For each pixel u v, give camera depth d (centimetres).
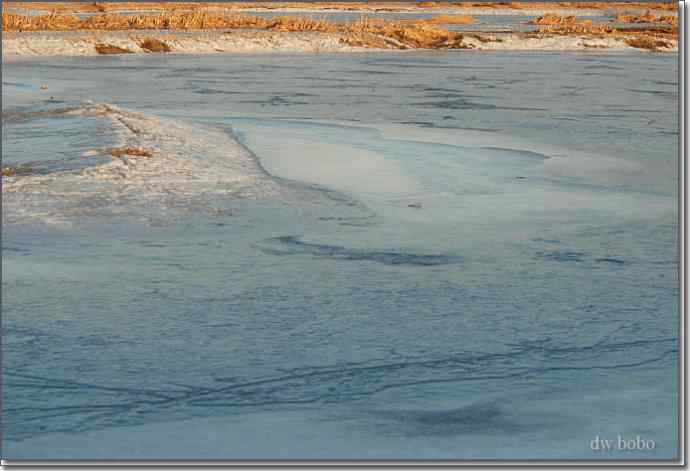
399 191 2348
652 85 5809
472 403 1041
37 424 974
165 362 1168
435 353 1213
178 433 952
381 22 11412
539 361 1189
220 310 1383
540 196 2336
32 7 17238
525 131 3619
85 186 2166
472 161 2858
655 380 1120
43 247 1728
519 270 1638
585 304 1444
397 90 5338
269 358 1186
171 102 4581
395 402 1044
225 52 9231
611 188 2464
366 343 1250
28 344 1226
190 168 2427
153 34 9475
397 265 1659
